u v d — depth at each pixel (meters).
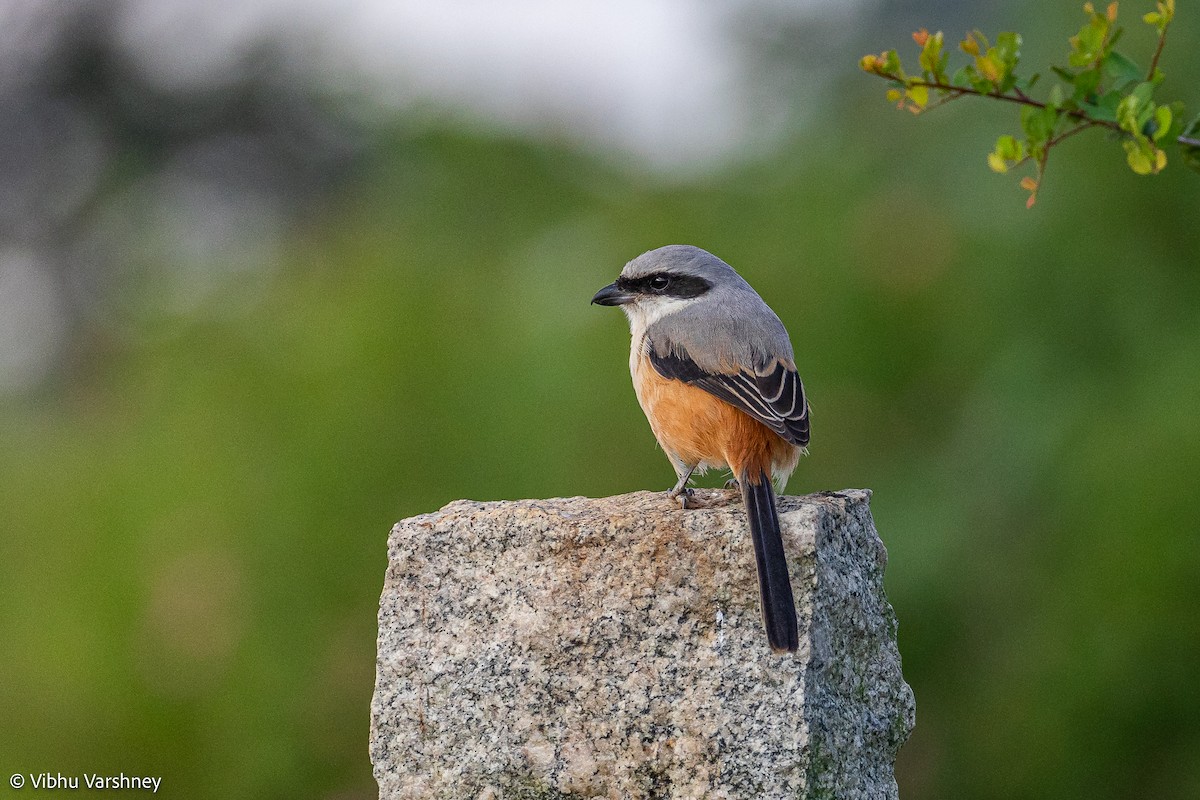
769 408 7.96
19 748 12.57
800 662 6.35
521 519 6.80
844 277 12.98
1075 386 11.92
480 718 6.70
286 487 12.89
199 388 14.16
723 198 14.20
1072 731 11.19
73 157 27.16
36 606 13.29
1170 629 10.96
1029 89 7.61
